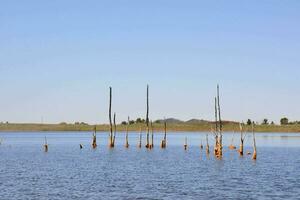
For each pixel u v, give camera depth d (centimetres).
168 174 5984
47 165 7269
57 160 8262
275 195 4278
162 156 9138
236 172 6238
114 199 4050
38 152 10569
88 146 13062
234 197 4175
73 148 12088
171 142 15725
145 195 4262
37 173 6069
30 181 5203
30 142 15675
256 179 5469
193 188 4706
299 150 11381
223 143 15250
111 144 11231
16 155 9625
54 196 4178
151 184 4991
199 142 15850
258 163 7619
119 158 8644
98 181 5238
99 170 6488
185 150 10906
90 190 4544
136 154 9694
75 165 7262
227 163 7612
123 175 5862
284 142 15800
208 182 5175
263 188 4712
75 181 5231
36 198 4072
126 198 4103
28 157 9038
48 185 4884
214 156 9112
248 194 4338
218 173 6109
